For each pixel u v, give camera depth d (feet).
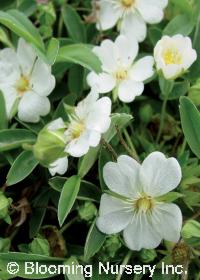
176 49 0.59
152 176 0.53
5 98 0.62
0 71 0.62
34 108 0.60
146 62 0.62
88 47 0.60
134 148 0.62
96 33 0.70
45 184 0.62
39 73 0.60
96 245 0.55
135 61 0.67
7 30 0.68
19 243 0.62
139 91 0.61
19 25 0.58
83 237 0.62
